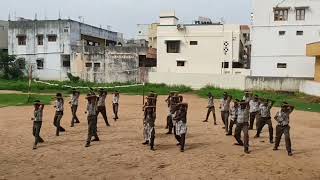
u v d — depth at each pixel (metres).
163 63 52.25
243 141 17.03
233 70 50.06
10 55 53.97
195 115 26.70
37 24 53.91
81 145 16.31
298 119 25.80
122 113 26.66
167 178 12.08
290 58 45.91
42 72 54.12
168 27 51.97
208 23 54.03
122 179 11.99
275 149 16.03
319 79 41.06
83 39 56.59
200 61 51.12
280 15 46.12
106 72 52.19
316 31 44.97
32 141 17.05
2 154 14.80
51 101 33.44
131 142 16.95
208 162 13.92
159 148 15.95
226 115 19.67
